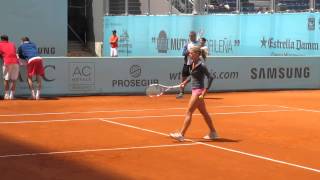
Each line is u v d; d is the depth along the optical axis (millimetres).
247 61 24109
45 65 20781
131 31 35750
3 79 20109
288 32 28125
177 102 19375
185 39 32250
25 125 13602
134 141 11531
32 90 19812
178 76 22938
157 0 37156
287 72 24891
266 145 11336
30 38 27828
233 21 30234
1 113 15875
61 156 9953
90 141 11469
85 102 19094
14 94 20297
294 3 30594
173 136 11586
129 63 22141
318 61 25469
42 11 28031
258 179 8469
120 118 15008
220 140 11820
